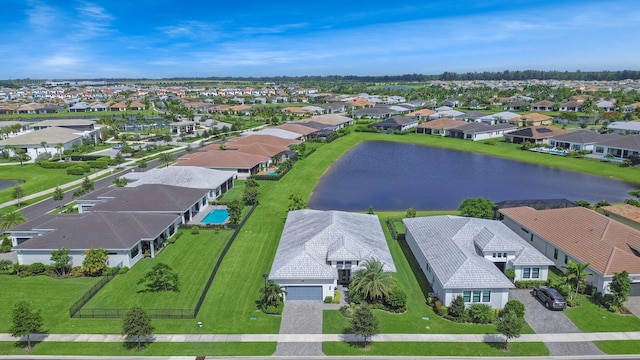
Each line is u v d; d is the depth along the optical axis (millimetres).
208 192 72438
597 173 93938
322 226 49094
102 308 40281
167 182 74625
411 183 87438
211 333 36375
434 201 75312
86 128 148250
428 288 44594
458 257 42719
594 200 75000
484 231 48438
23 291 43875
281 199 75812
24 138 119125
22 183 91375
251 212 67562
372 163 106500
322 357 33188
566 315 39219
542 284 44781
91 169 101938
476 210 60312
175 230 59375
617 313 39469
